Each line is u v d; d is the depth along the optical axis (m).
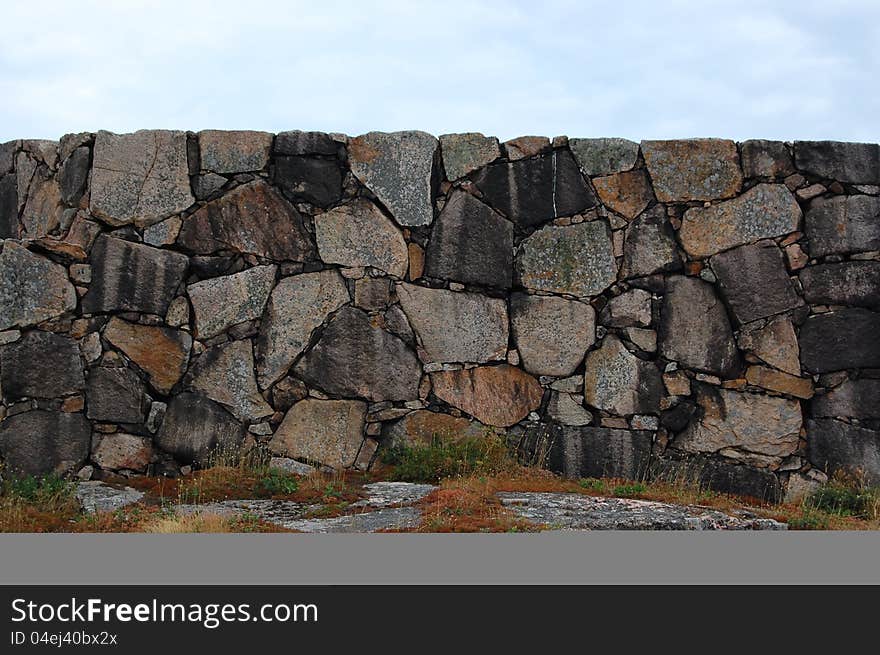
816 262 11.09
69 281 10.45
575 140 11.24
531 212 11.16
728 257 11.08
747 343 11.02
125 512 8.98
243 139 10.94
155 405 10.56
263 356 10.79
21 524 8.50
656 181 11.17
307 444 10.75
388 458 10.79
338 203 11.02
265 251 10.88
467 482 9.94
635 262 11.12
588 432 10.98
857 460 10.89
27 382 10.19
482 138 11.20
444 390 10.96
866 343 11.01
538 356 11.06
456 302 11.05
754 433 10.94
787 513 9.84
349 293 10.95
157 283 10.68
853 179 11.13
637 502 9.48
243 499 9.68
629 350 11.08
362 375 10.88
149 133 10.85
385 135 11.11
